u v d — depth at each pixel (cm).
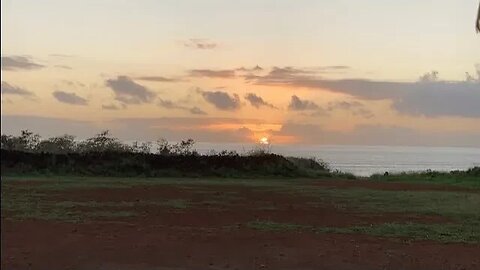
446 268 803
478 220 1277
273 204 1545
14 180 2147
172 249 884
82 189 1838
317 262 824
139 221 1167
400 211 1434
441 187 2327
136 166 2702
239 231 1067
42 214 1215
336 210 1438
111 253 846
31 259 797
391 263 824
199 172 2777
